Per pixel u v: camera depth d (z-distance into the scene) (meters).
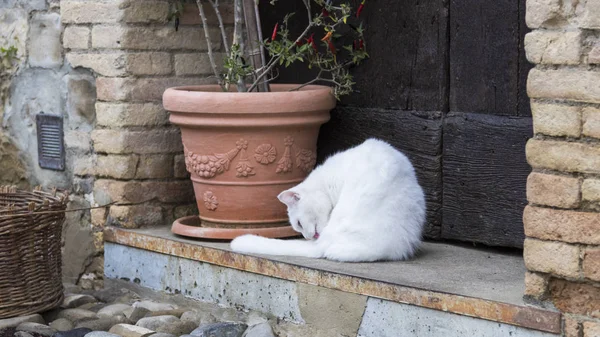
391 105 3.81
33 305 3.71
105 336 3.53
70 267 4.13
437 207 3.73
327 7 3.72
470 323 3.20
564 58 3.05
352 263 3.49
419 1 3.72
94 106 4.04
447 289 3.25
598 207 3.04
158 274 3.85
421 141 3.74
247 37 3.90
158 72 3.98
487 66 3.61
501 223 3.60
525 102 3.54
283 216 3.77
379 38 3.82
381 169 3.51
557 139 3.08
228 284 3.66
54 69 4.14
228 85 3.87
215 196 3.76
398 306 3.31
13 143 4.32
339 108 3.93
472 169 3.65
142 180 3.99
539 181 3.10
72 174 4.13
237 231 3.73
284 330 3.53
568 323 3.09
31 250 3.70
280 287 3.54
